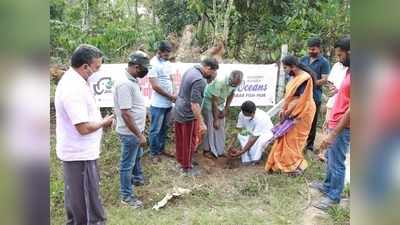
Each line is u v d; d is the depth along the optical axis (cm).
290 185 404
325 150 417
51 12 572
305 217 350
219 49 545
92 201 281
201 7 611
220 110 446
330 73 429
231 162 448
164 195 384
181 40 631
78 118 261
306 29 592
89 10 600
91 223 283
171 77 455
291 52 582
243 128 451
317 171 427
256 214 357
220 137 452
